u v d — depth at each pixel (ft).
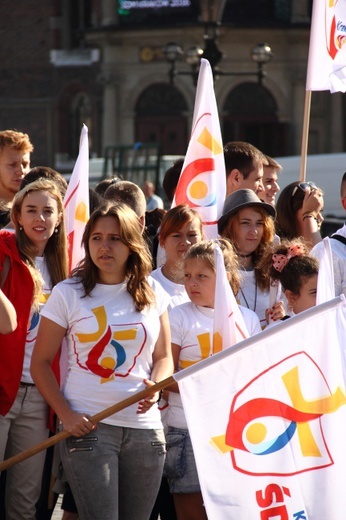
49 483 35.65
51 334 30.37
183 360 34.27
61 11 213.25
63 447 29.91
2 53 216.95
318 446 28.71
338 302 28.66
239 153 44.29
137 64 206.18
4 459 34.17
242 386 28.60
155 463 30.42
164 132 207.72
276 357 28.71
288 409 28.68
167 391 34.17
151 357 30.78
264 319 37.99
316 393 28.81
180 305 34.81
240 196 38.91
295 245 35.58
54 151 215.51
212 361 28.48
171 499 36.14
